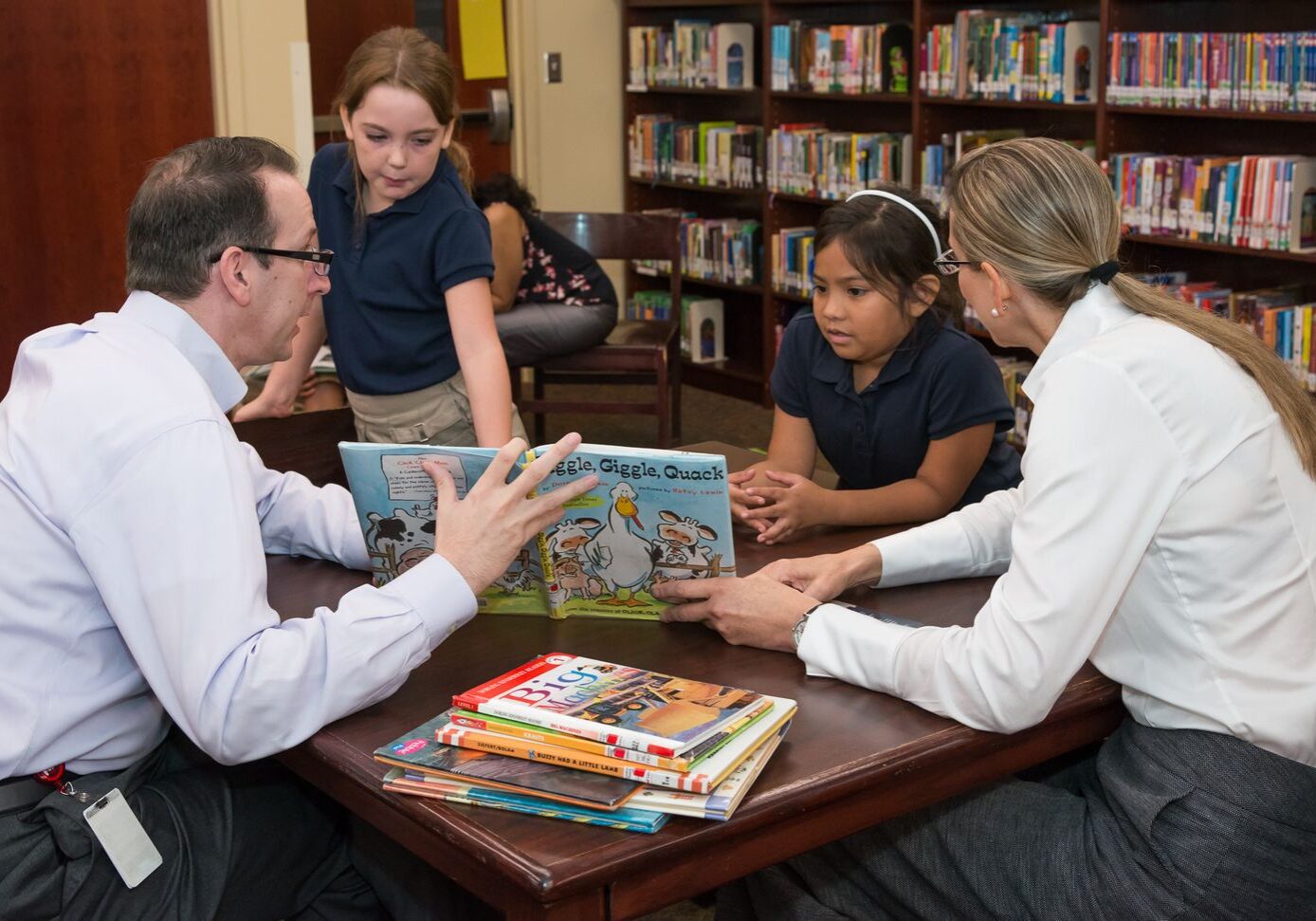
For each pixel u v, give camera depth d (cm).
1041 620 137
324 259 165
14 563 146
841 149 545
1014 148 156
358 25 573
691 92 654
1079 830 148
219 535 139
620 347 473
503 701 133
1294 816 140
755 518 205
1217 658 145
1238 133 430
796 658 159
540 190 650
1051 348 154
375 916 187
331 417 241
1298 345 407
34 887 147
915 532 183
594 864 116
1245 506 143
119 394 144
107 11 473
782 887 172
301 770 148
